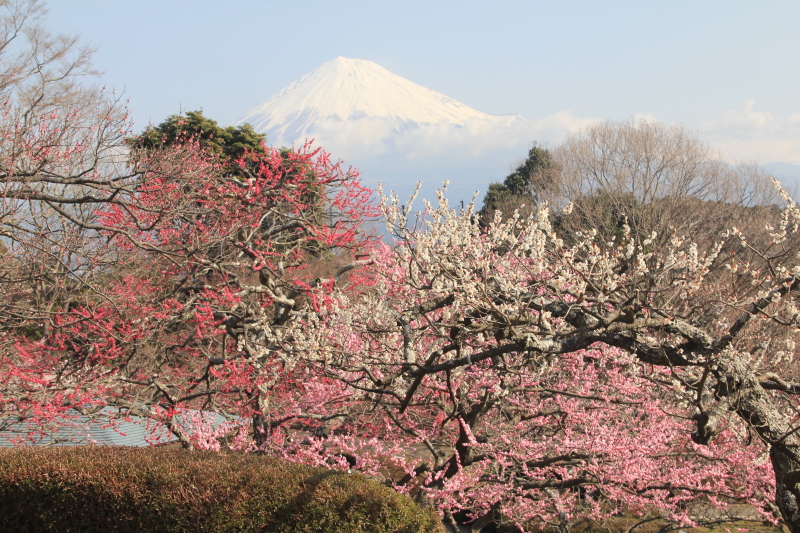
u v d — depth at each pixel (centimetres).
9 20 964
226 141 2756
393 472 1148
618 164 2939
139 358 1314
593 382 984
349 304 918
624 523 1142
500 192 4056
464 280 632
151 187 1166
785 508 555
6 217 971
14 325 1111
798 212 589
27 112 1007
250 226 1252
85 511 748
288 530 687
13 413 963
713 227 2598
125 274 1404
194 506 712
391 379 721
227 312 1077
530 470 947
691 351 603
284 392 1105
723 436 912
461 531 1205
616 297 623
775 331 820
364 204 1378
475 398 989
